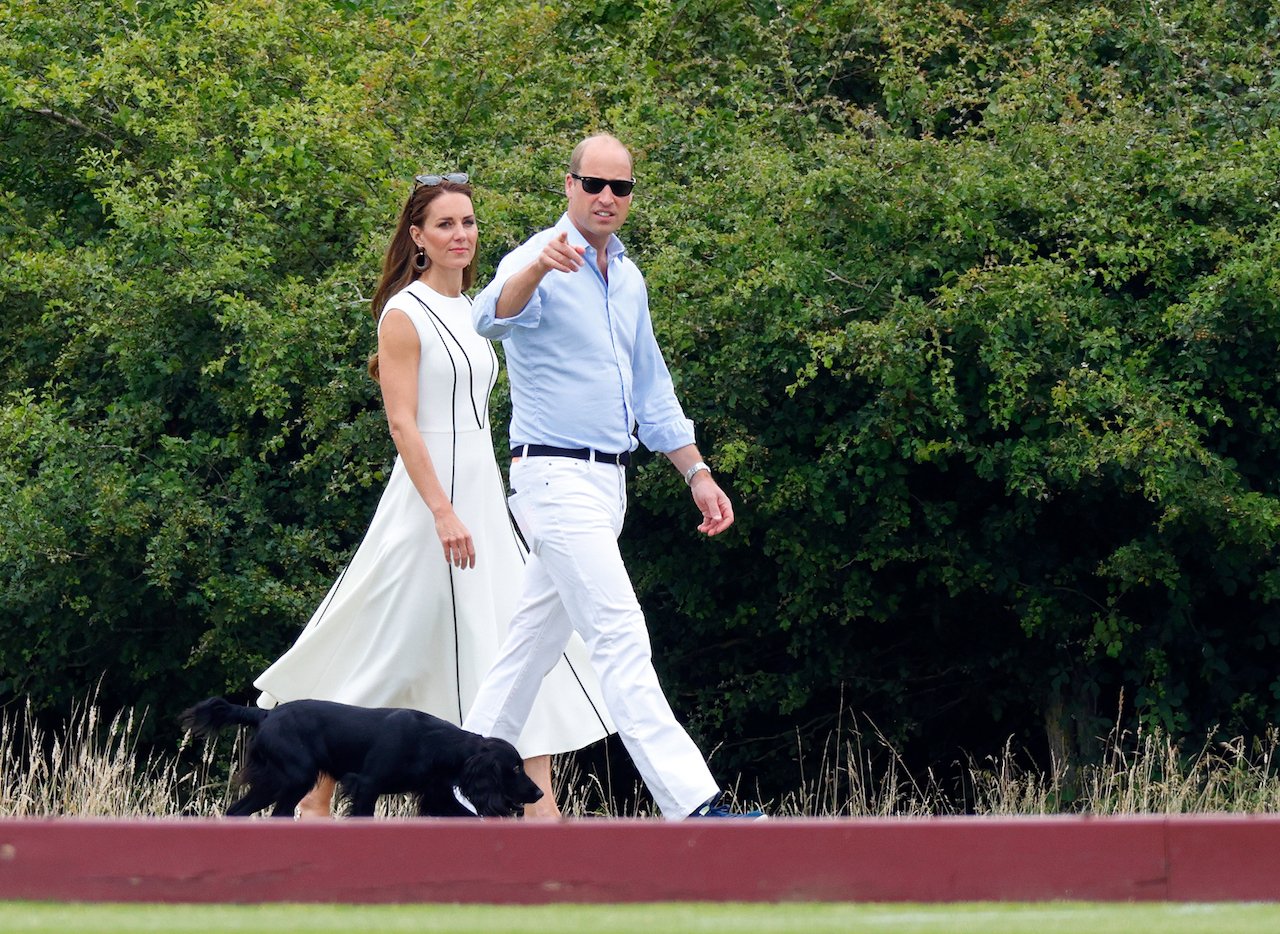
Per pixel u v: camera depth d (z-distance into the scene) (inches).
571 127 1417.3
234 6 1395.2
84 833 420.8
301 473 1331.2
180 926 383.6
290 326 1198.3
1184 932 390.0
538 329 680.4
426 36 1448.1
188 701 1443.2
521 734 753.0
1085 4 1472.7
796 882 430.0
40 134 1542.8
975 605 1395.2
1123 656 1336.1
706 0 1592.0
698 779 661.3
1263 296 1116.5
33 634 1411.2
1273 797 1192.8
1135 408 1111.6
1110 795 1213.1
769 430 1242.0
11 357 1512.1
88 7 1537.9
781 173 1197.1
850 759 1350.9
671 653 1425.9
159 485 1258.0
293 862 421.7
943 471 1254.9
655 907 421.7
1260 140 1211.9
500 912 411.2
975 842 434.0
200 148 1371.8
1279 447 1238.3
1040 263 1114.7
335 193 1314.0
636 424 742.5
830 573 1302.9
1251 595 1275.8
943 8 1390.3
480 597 753.6
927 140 1213.7
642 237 1275.8
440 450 749.9
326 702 697.0
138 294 1301.7
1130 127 1227.2
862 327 1101.1
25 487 1284.4
